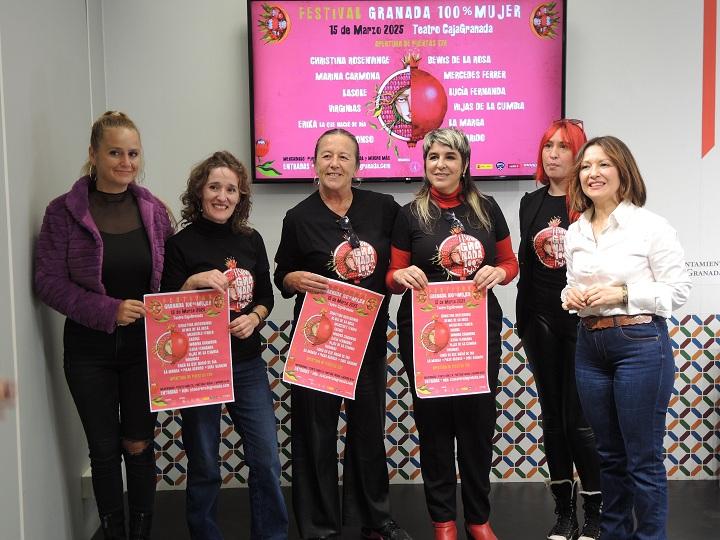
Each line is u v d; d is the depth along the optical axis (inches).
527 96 139.3
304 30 137.1
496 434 145.6
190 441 104.7
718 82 141.4
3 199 91.7
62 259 97.4
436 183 104.5
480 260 106.0
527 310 116.2
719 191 142.9
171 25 139.6
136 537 104.8
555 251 110.9
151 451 106.2
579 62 141.6
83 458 122.1
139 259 100.1
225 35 140.1
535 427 145.2
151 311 99.5
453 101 139.2
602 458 101.9
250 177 140.2
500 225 109.8
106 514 102.5
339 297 107.3
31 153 101.7
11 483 91.8
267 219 142.5
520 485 144.1
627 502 101.6
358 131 139.3
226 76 140.6
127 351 101.3
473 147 140.1
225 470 143.7
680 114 142.2
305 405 110.2
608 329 96.0
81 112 125.3
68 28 119.5
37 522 100.6
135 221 101.7
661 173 142.9
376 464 113.0
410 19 137.5
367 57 138.1
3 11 93.6
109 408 101.3
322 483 110.8
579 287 98.4
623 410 95.6
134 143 98.7
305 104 138.4
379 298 107.2
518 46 138.3
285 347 143.0
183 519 129.0
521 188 142.9
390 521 114.6
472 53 138.3
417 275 104.0
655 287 92.9
